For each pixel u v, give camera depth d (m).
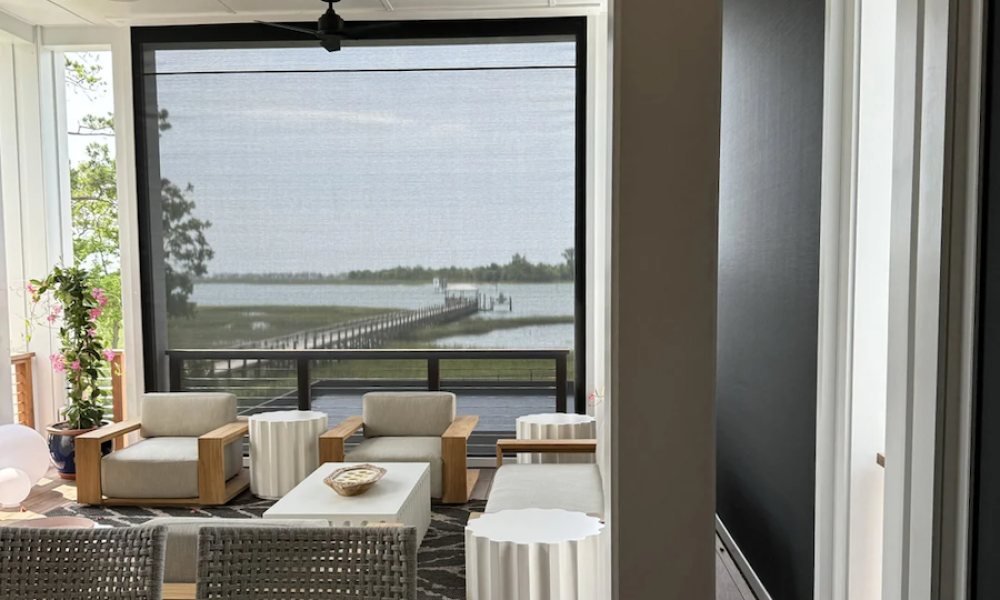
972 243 1.23
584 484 3.64
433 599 3.11
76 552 1.72
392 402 4.85
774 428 2.75
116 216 5.73
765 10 2.90
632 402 1.05
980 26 1.19
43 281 5.10
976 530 1.24
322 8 4.99
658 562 1.06
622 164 1.03
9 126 5.41
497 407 5.41
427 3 4.90
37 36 5.34
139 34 5.28
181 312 5.45
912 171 1.38
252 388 5.47
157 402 4.88
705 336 1.04
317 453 4.69
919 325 1.37
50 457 4.97
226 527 1.70
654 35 1.02
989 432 1.19
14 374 5.33
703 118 1.03
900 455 1.45
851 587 2.04
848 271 2.00
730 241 3.68
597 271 5.19
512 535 2.47
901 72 1.42
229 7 4.96
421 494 3.79
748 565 3.22
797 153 2.43
